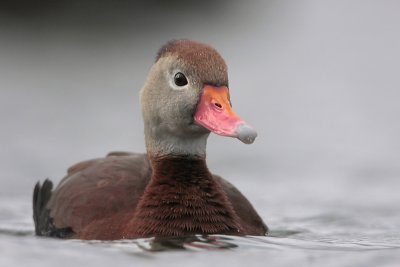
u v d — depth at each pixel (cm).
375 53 2825
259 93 2350
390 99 2345
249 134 869
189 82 944
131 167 1093
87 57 2658
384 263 812
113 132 1936
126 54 2716
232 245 884
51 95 2234
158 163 980
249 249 871
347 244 959
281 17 3219
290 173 1692
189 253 844
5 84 2317
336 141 1970
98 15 2936
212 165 1741
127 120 2044
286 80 2506
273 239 947
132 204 1012
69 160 1716
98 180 1076
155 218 938
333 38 2994
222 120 908
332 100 2322
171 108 958
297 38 2998
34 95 2225
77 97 2242
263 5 3266
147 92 994
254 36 3006
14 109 2086
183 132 965
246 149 1877
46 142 1842
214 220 944
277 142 1947
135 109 2144
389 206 1405
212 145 1900
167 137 979
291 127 2070
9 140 1844
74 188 1084
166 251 852
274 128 2053
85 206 1037
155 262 805
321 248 912
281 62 2703
